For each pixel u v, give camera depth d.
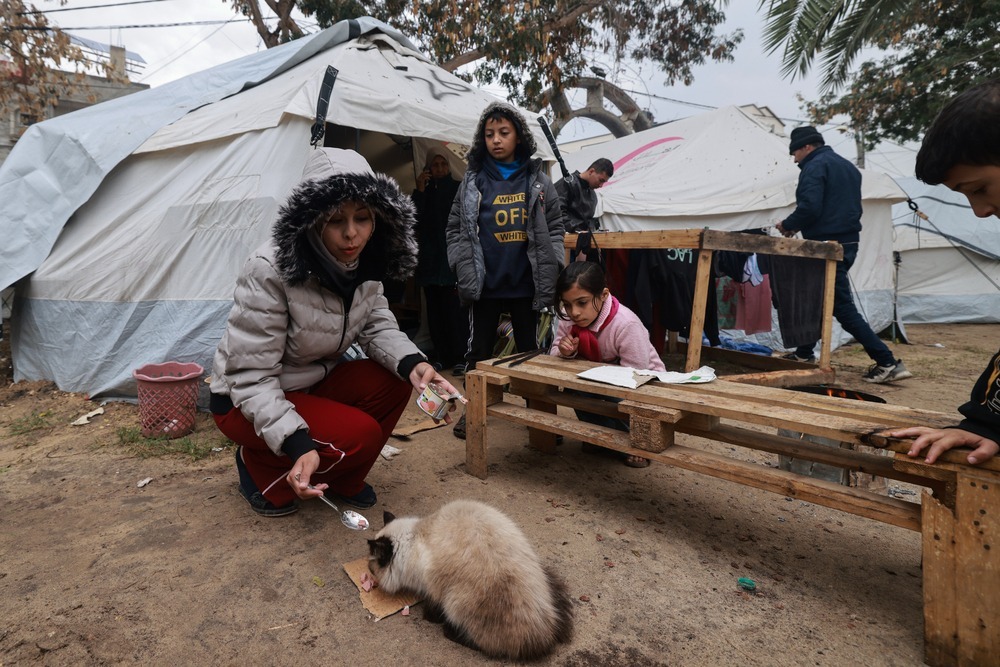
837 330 7.52
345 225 2.11
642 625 1.89
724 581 2.14
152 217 4.41
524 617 1.70
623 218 8.03
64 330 4.55
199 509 2.68
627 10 14.38
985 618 1.59
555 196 3.76
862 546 2.42
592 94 16.53
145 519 2.59
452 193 5.64
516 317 3.83
